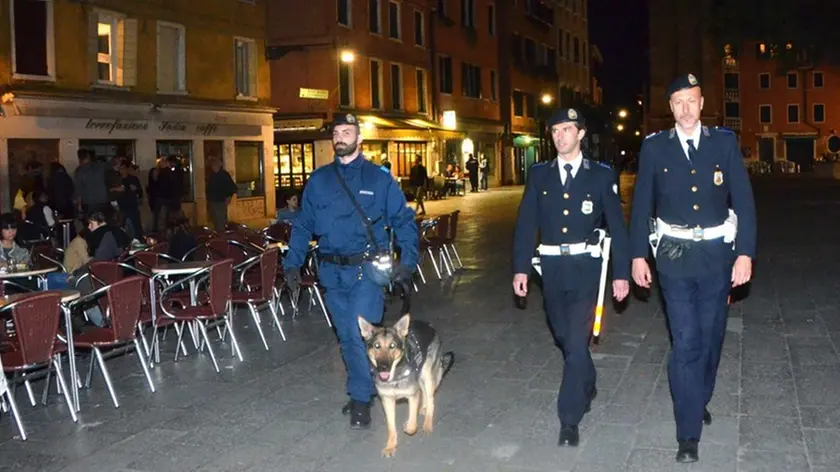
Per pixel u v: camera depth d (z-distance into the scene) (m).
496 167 51.66
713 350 5.64
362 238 6.32
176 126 25.20
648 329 9.30
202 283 10.14
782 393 6.74
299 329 10.17
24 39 20.70
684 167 5.41
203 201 26.50
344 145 6.31
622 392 7.01
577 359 5.77
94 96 22.22
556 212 5.79
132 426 6.69
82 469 5.81
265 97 29.44
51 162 19.88
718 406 6.48
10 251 10.08
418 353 5.88
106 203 19.05
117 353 8.03
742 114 75.81
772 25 27.97
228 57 27.50
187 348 9.36
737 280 5.35
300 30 33.03
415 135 38.28
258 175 29.52
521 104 55.06
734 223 5.44
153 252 10.17
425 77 41.62
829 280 12.07
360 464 5.68
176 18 25.23
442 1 44.28
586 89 71.56
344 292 6.41
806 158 75.12
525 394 7.09
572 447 5.80
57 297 6.73
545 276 5.89
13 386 7.02
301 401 7.18
